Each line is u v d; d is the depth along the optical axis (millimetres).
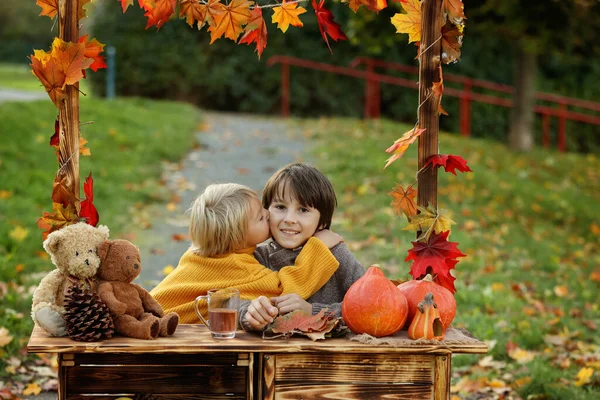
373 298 2223
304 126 11836
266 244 2832
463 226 7426
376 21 10133
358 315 2234
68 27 2355
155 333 2213
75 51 2287
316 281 2598
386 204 7508
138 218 6672
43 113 9445
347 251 2736
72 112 2357
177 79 13680
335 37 2734
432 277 2447
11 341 4090
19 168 7312
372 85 13539
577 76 15453
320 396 2221
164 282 2652
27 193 6773
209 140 10328
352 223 6957
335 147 9812
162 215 6922
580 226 8750
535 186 9805
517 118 12180
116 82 13461
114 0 13445
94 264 2219
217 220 2586
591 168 11914
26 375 3828
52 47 2295
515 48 12047
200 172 8492
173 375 2395
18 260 5332
